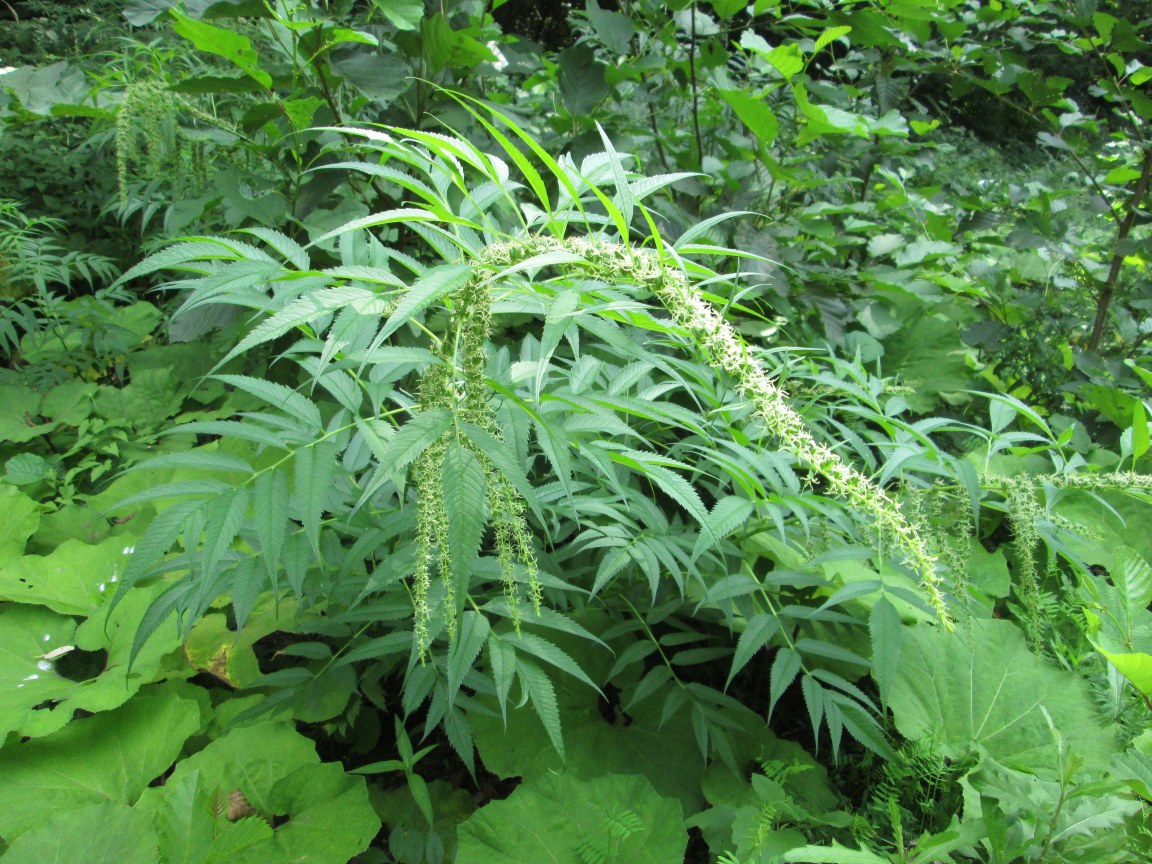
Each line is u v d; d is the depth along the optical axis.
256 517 1.40
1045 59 6.16
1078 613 2.53
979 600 2.36
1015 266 5.04
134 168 4.18
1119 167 4.01
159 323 4.19
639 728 2.36
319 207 3.21
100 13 5.33
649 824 1.89
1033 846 1.68
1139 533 3.09
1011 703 2.27
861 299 4.16
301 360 1.76
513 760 2.20
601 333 1.18
